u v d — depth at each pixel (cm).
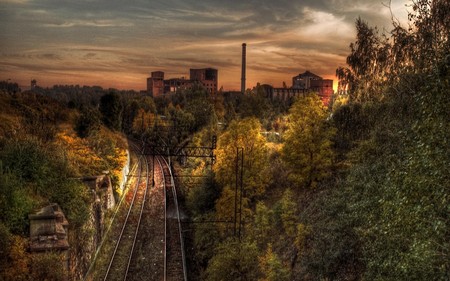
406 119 1523
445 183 804
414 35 1817
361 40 2608
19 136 2584
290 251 2053
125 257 2475
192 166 4862
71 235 1856
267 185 2953
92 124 4300
